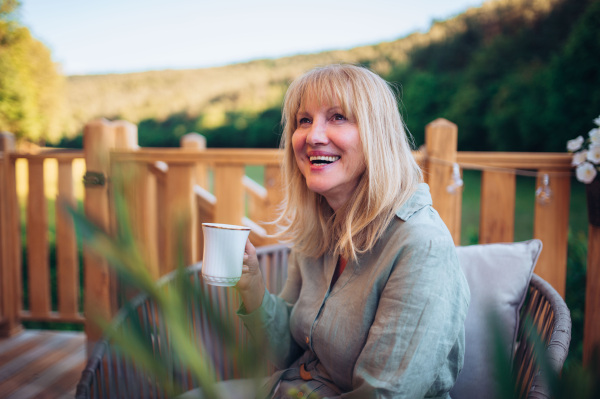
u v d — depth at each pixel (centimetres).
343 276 110
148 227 246
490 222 208
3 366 236
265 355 38
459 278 99
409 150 115
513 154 204
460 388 124
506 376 37
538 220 202
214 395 33
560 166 200
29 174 262
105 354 102
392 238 103
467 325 126
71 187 255
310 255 124
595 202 183
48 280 268
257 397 34
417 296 93
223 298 147
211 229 91
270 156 229
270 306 122
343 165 110
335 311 107
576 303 254
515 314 125
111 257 30
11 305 272
